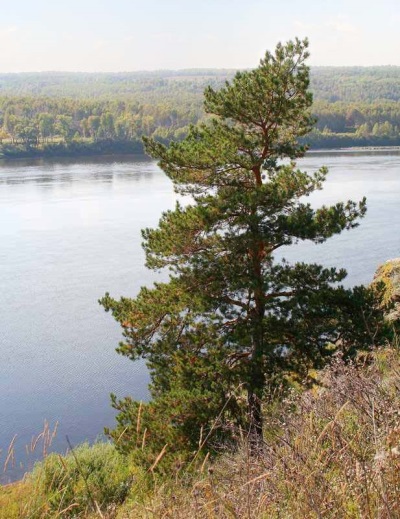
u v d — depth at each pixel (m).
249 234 11.23
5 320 33.69
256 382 10.67
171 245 11.58
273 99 11.82
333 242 47.97
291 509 2.90
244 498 3.00
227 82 12.26
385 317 11.27
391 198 67.25
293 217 11.45
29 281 41.56
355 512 2.74
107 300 12.85
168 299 12.01
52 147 153.25
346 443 3.07
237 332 11.17
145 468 9.27
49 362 27.67
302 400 3.89
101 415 22.58
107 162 136.62
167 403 10.61
